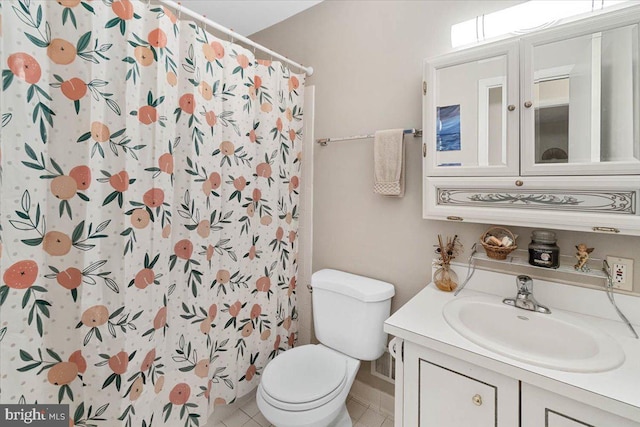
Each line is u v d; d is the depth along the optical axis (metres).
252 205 1.59
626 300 1.02
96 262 1.02
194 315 1.33
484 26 1.19
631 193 0.91
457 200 1.22
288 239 1.84
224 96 1.41
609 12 0.91
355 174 1.69
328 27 1.77
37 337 0.92
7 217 0.85
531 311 1.09
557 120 1.02
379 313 1.45
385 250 1.59
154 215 1.15
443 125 1.24
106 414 1.06
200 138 1.29
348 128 1.71
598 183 0.94
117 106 1.05
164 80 1.15
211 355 1.43
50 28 0.91
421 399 0.98
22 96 0.86
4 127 0.83
